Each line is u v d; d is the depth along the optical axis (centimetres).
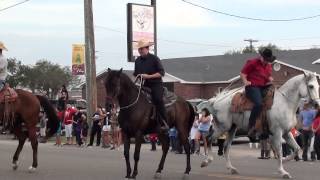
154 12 3503
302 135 1967
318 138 1945
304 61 4622
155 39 3484
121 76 1234
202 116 2122
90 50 2891
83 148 2502
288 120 1315
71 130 2766
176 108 1334
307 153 1962
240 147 2612
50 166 1633
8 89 1402
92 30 2900
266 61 1318
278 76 4403
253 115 1321
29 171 1459
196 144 2203
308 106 1967
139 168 1590
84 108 3862
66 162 1766
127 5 3416
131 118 1237
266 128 1331
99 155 2064
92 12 2903
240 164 1736
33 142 1450
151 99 1268
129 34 3412
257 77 1327
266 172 1485
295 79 1319
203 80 4991
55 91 7631
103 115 2619
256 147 2572
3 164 1669
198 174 1432
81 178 1347
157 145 2666
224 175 1407
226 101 1394
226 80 4862
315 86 1295
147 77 1254
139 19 3438
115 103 1209
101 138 2738
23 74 7169
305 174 1441
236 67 5128
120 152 2227
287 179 1322
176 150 2220
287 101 1321
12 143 2802
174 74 4969
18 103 1412
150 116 1262
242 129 1383
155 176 1347
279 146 1327
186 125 1365
